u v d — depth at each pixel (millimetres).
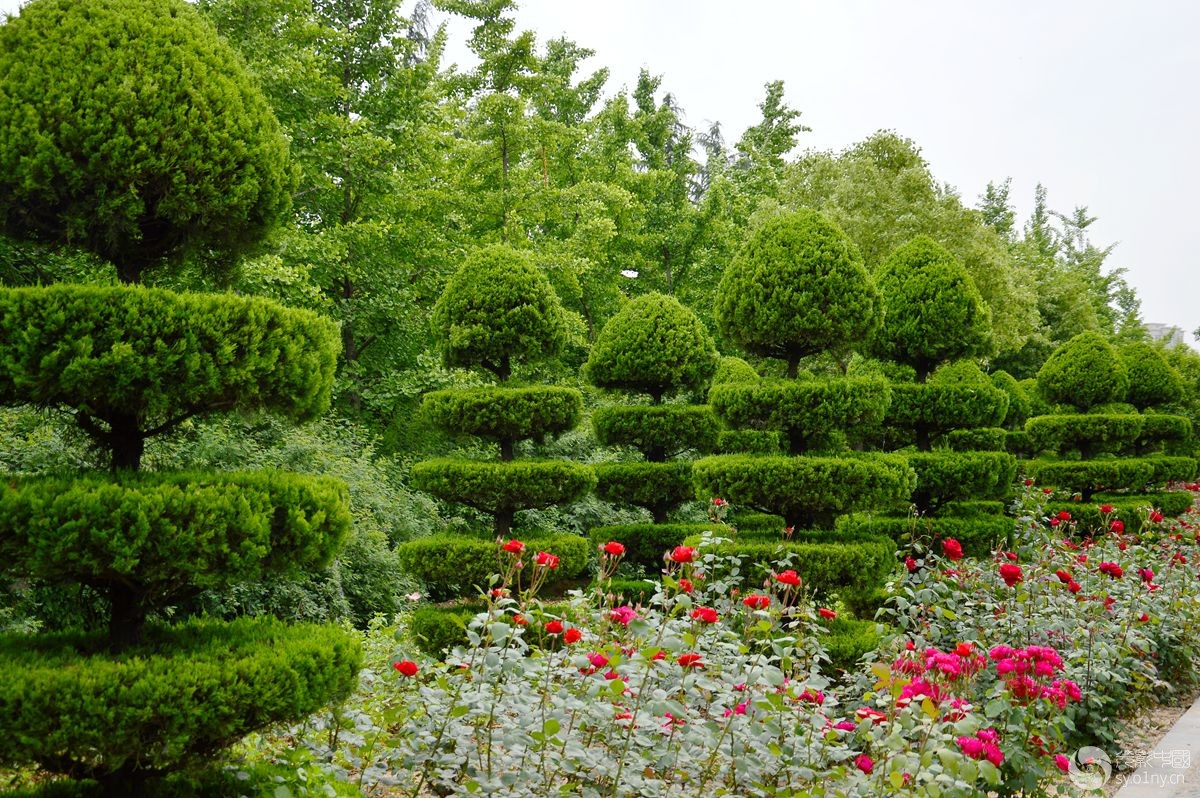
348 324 13734
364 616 8250
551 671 4039
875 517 9633
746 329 7445
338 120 13016
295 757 3178
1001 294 19359
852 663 5684
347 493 3496
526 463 6918
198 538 2840
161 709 2607
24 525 2672
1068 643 5711
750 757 3449
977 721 3209
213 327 3062
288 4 12820
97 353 2896
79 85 3094
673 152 23047
